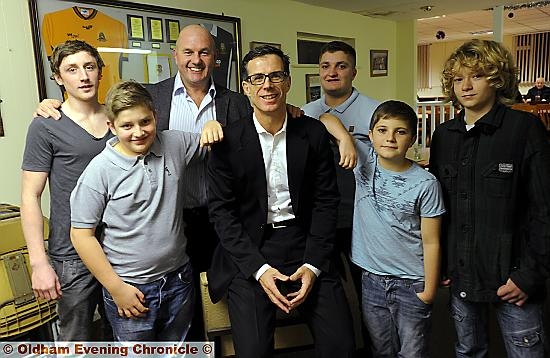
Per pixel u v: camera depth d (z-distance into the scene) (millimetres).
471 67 1355
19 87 2318
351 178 1849
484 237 1412
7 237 1702
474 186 1418
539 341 1415
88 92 1549
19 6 2289
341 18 4801
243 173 1499
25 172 1558
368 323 1659
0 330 1649
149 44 2924
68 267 1605
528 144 1341
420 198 1459
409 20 5551
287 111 1598
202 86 1921
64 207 1580
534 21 8367
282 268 1549
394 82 5797
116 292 1441
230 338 1784
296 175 1525
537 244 1347
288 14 4098
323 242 1569
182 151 1558
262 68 1412
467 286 1465
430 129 5410
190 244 1860
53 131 1534
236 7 3551
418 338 1577
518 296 1376
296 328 1831
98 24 2629
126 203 1412
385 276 1566
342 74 1987
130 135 1376
